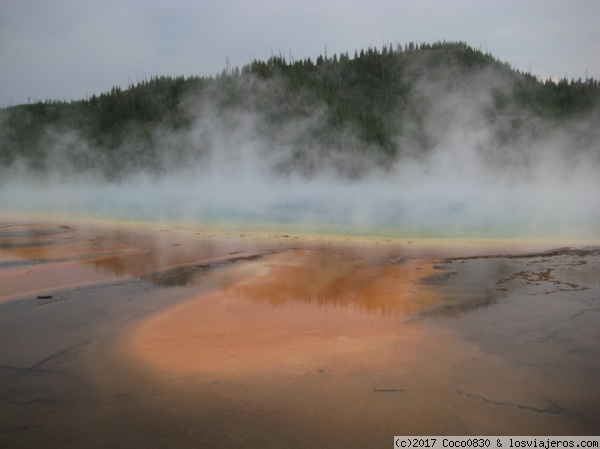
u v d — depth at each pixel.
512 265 6.59
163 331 3.84
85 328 3.91
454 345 3.51
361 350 3.42
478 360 3.22
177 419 2.46
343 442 2.26
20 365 3.16
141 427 2.39
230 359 3.25
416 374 3.01
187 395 2.73
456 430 2.37
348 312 4.38
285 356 3.31
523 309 4.41
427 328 3.90
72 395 2.73
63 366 3.14
